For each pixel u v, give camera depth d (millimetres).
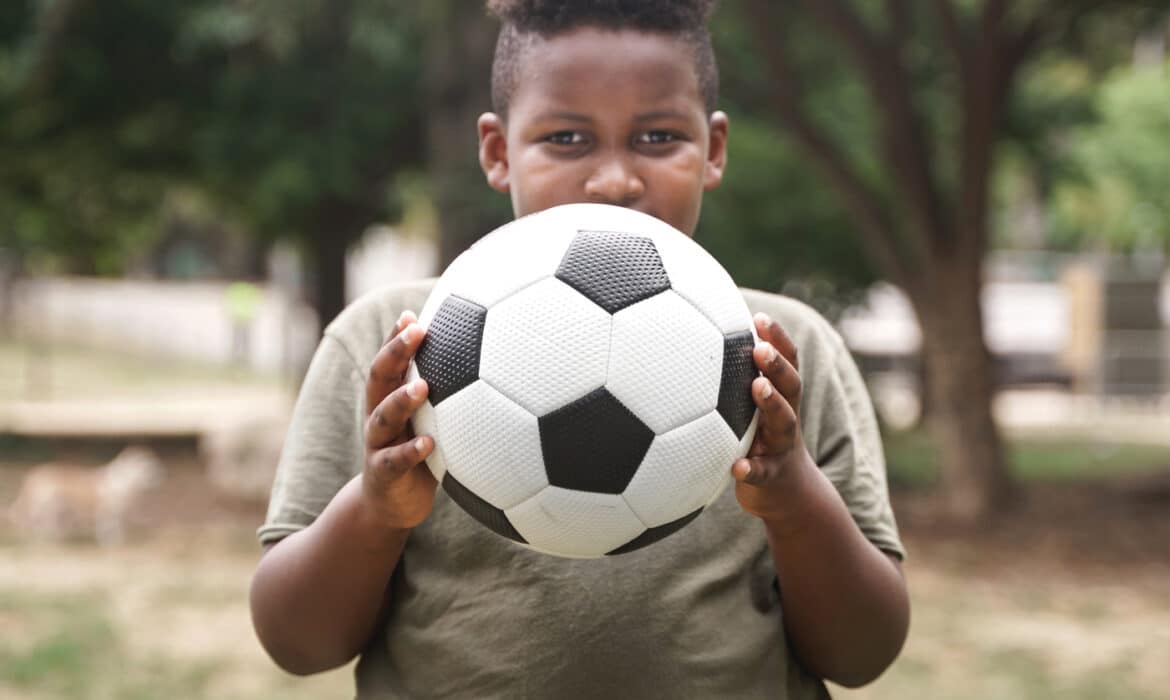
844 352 1969
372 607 1674
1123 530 9148
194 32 11602
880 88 9297
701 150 1767
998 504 9766
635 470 1404
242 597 6883
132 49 12117
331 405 1799
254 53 11945
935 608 6805
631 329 1399
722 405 1437
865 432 1893
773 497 1521
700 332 1431
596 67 1674
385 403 1413
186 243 45250
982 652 5848
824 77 11828
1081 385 19141
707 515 1743
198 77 12477
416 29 10914
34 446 13578
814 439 1813
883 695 5121
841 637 1716
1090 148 22734
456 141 8461
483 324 1420
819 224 11250
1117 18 10156
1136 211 24609
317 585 1621
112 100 12375
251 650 5805
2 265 31781
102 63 11797
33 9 11320
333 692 5203
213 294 38938
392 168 13203
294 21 9312
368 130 11984
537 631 1651
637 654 1646
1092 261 23734
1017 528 9180
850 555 1641
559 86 1686
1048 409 19062
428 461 1479
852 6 9133
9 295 32219
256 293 28797
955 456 9906
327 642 1689
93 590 6973
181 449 13641
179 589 7047
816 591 1663
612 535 1451
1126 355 18891
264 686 5246
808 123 9344
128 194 15086
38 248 16516
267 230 14164
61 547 8289
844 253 11555
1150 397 18953
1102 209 25031
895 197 10977
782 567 1676
